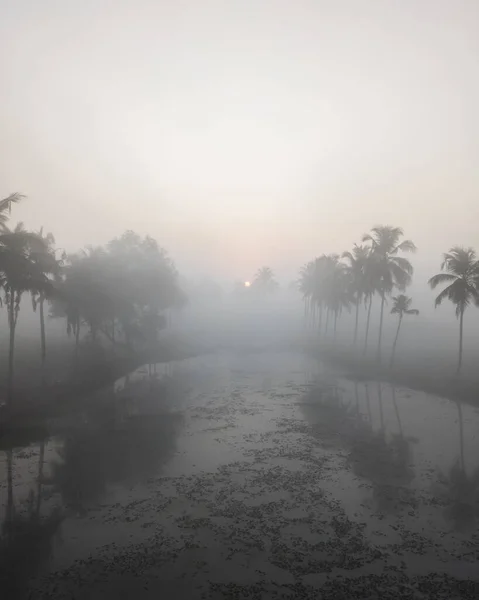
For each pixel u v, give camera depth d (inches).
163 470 714.2
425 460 750.5
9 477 690.8
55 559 467.2
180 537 505.7
